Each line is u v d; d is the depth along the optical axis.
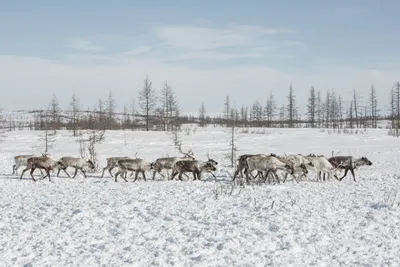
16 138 54.25
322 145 42.59
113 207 13.34
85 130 61.09
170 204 13.81
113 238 10.09
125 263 8.34
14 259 8.67
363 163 21.09
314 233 10.20
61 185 19.44
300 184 18.48
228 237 9.95
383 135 51.44
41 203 14.67
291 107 79.75
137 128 74.69
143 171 20.86
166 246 9.39
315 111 80.81
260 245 9.38
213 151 38.88
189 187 17.66
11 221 12.03
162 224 11.25
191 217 11.97
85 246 9.52
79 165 22.50
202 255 8.78
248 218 11.66
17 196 16.62
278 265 8.19
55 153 38.69
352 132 56.81
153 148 41.97
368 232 10.27
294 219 11.45
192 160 20.95
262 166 18.70
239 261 8.42
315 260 8.46
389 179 19.95
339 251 8.99
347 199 14.33
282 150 38.69
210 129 61.50
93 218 11.98
